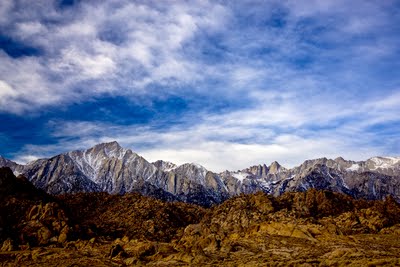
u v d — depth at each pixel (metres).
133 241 74.38
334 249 55.78
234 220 99.88
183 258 57.81
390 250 54.38
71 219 92.19
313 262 46.53
